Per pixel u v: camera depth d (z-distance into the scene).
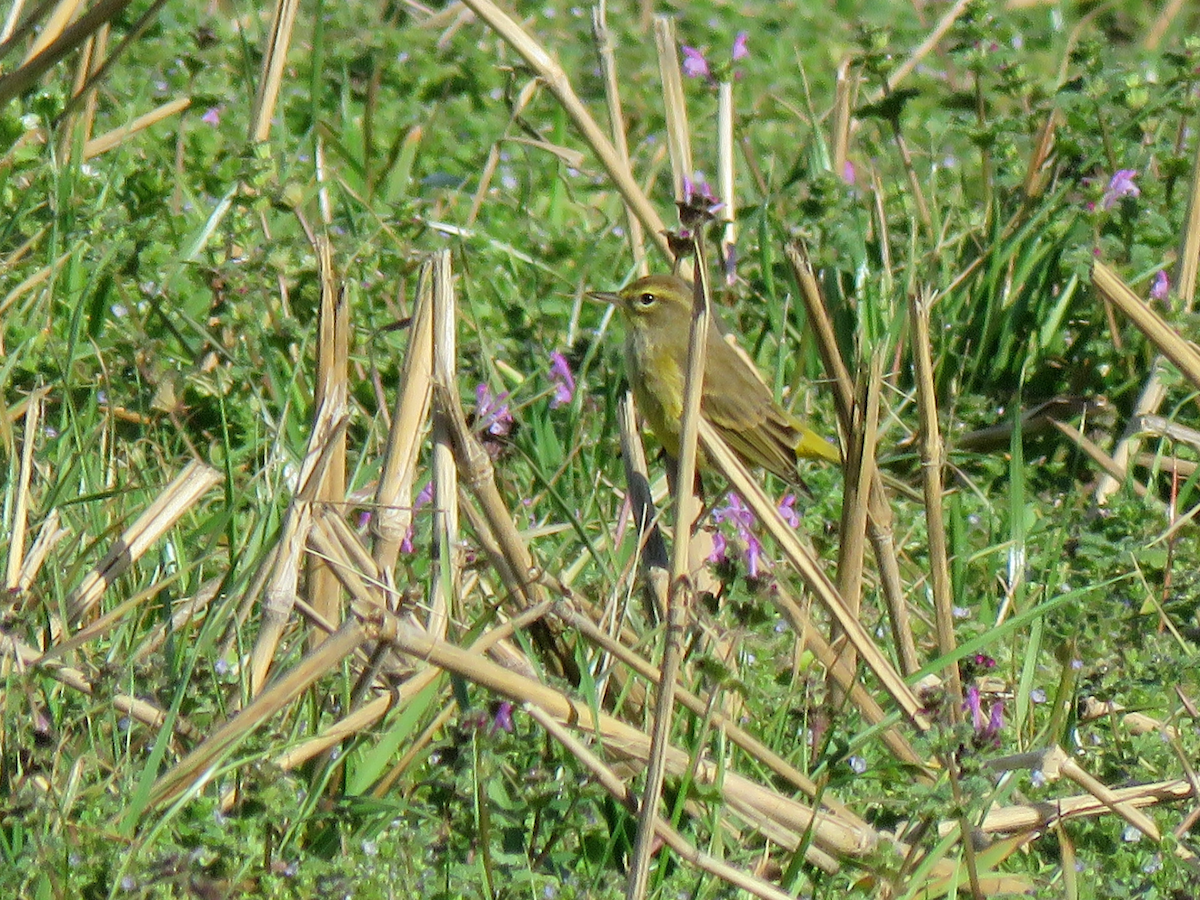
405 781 8.29
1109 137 14.32
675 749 7.99
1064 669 9.13
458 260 14.59
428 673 8.14
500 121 18.72
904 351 13.98
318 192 14.59
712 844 7.82
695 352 7.59
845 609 8.30
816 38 22.67
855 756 8.70
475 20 21.55
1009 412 13.97
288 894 7.36
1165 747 8.79
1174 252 14.70
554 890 7.57
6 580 9.02
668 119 13.54
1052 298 14.45
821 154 15.36
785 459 12.93
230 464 10.38
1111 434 13.57
